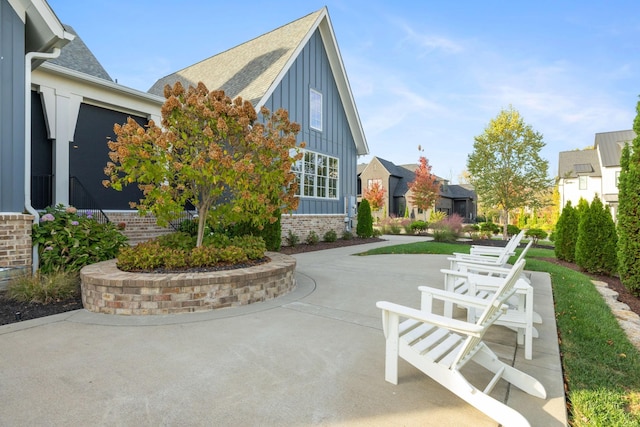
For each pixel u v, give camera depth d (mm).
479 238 17969
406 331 2811
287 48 12773
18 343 3496
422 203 30953
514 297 3996
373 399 2467
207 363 3037
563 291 5742
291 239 12188
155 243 5902
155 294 4441
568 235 9477
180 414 2281
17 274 5723
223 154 5434
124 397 2488
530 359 3121
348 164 16266
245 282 4898
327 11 13828
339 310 4641
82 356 3184
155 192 5387
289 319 4262
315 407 2365
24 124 6148
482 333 2299
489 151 19203
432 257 9961
